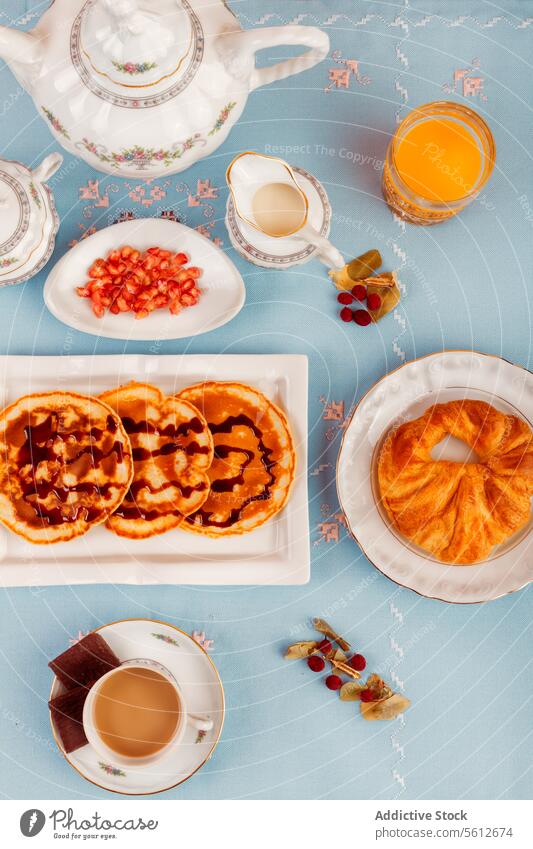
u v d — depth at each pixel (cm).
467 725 79
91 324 79
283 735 79
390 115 81
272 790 79
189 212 81
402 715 79
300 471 79
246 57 67
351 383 81
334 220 81
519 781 79
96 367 79
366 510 79
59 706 75
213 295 79
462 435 77
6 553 78
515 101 81
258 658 79
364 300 80
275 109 81
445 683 79
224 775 79
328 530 80
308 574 78
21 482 78
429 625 79
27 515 78
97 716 74
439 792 79
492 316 81
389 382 79
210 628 79
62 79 67
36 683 78
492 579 78
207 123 69
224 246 81
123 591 79
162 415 78
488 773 79
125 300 78
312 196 79
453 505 76
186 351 80
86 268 79
